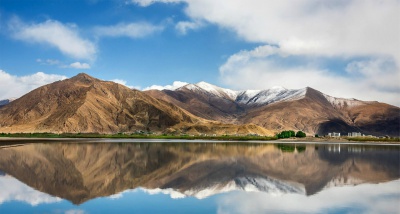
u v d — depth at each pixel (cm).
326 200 2331
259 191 2614
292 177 3309
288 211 2052
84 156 5175
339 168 4056
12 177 3138
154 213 1995
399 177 3369
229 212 2020
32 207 2100
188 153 5994
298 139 15025
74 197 2367
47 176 3219
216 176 3338
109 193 2505
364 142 13675
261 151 6706
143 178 3184
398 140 15400
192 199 2336
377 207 2152
